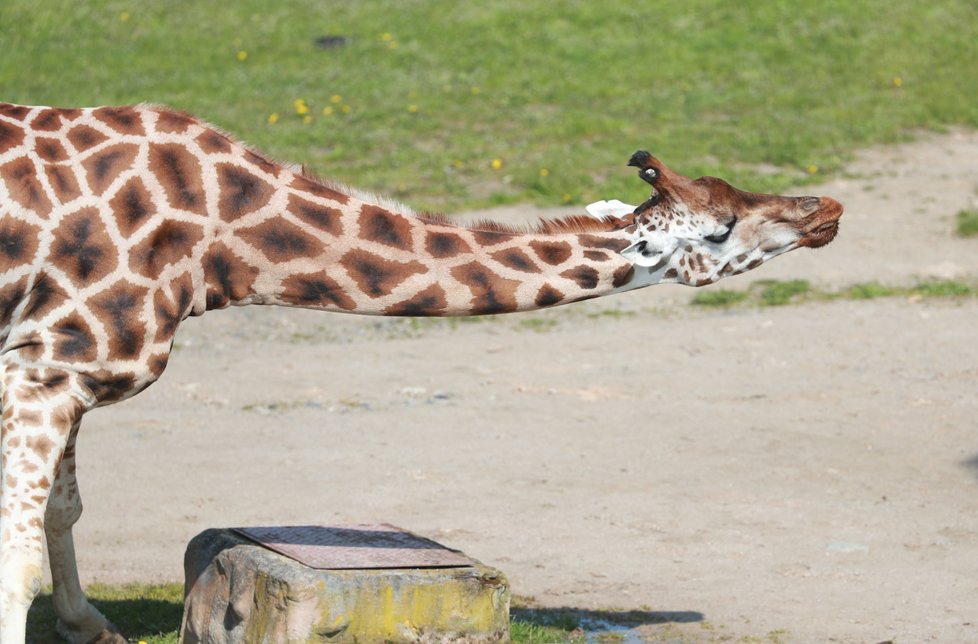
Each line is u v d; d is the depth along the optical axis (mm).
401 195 31750
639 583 13266
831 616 12352
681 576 13453
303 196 10312
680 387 20469
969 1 46844
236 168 10234
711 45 43688
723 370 21328
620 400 19891
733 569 13625
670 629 12055
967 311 24203
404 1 48312
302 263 10320
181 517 15375
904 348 22141
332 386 21016
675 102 39125
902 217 30188
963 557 13867
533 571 13594
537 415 19203
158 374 10195
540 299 10453
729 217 10266
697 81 41031
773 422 18672
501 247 10430
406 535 11609
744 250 10406
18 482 9633
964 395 19641
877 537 14484
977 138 36688
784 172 33594
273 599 10203
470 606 10578
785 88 40312
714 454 17375
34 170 9852
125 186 9945
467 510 15414
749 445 17719
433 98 39594
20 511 9594
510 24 45875
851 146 35719
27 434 9711
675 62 42406
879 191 32188
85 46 42938
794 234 10391
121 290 9859
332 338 24375
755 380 20734
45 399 9781
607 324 24547
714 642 11750
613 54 43156
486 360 22391
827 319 24047
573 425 18703
